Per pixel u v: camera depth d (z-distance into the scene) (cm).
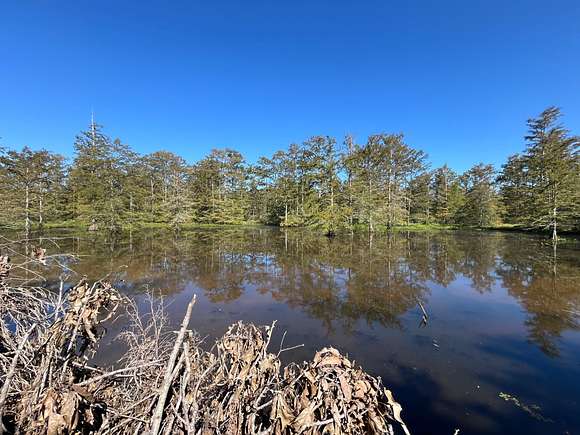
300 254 1595
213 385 195
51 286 820
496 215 3544
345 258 1477
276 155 3900
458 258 1474
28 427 170
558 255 1526
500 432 343
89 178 2592
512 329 633
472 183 4444
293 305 779
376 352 531
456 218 3869
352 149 2941
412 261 1396
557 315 711
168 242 2083
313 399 183
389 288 944
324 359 189
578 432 342
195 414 170
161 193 3884
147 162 3844
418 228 3481
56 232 2469
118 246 1822
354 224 3203
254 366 205
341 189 2875
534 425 354
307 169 3173
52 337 196
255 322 656
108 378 216
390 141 3216
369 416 175
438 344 562
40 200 2645
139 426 178
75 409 169
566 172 2245
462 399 402
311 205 3125
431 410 380
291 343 562
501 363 495
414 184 4244
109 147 2714
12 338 238
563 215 2283
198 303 781
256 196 4384
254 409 188
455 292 903
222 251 1683
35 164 2562
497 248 1816
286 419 173
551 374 462
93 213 2508
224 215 4009
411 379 448
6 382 172
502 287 955
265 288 937
